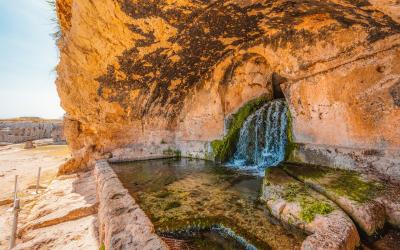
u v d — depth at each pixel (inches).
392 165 136.4
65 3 210.1
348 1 113.7
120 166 295.4
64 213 184.7
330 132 177.5
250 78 293.7
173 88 318.0
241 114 297.4
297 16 165.3
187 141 343.0
